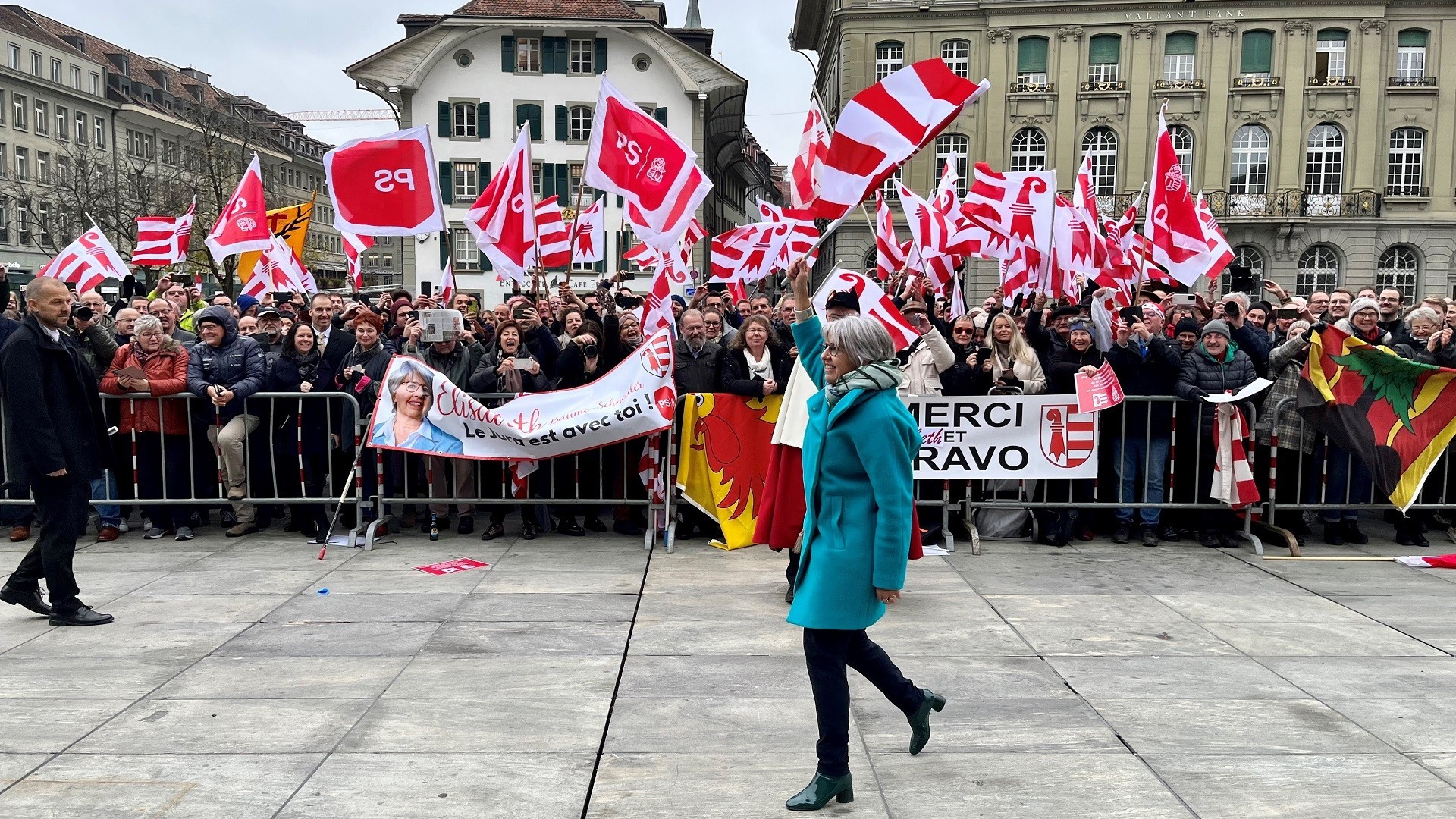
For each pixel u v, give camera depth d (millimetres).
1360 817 3441
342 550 7316
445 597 6090
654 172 8891
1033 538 7645
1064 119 40812
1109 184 41219
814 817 3445
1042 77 41031
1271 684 4691
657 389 7301
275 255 13117
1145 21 40312
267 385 7785
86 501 5562
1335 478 7566
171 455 7688
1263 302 9555
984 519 7750
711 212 49656
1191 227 9844
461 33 43000
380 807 3494
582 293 12898
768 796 3594
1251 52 40438
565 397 7430
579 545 7508
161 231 13875
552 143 43781
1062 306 8609
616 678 4734
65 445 5430
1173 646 5230
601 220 14672
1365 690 4617
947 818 3434
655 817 3443
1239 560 7102
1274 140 40562
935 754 3943
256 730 4125
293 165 74375
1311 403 7211
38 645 5195
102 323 8422
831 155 5941
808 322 4113
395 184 9055
